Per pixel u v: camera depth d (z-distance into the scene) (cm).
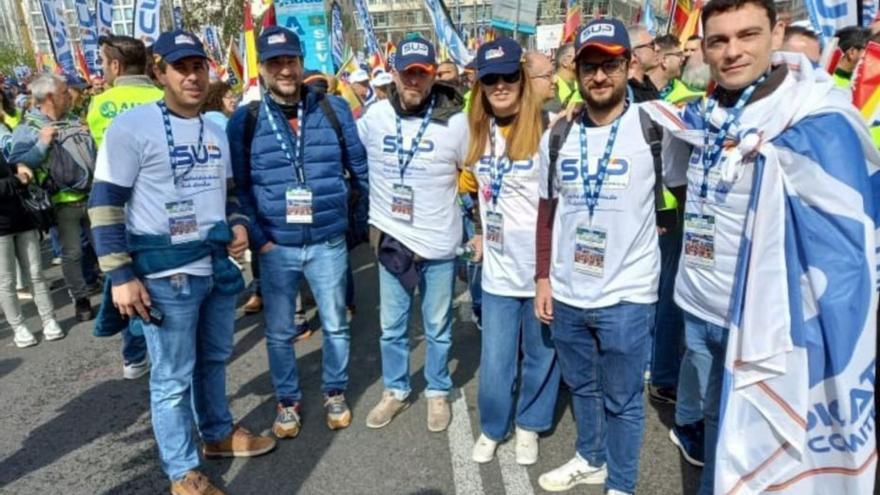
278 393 328
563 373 262
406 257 305
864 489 180
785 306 176
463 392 369
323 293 318
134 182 243
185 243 252
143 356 409
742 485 193
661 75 447
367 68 1275
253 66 527
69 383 405
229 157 278
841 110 171
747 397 188
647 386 361
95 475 302
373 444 317
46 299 478
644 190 219
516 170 260
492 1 1023
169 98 248
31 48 3438
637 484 277
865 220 168
